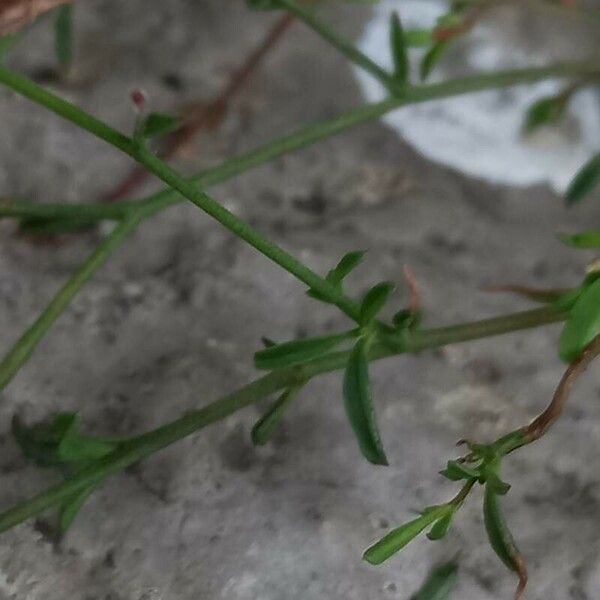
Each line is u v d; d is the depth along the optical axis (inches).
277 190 7.6
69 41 7.2
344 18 8.7
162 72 8.2
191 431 5.2
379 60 8.5
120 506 5.8
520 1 7.2
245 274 6.9
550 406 5.1
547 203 7.8
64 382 6.3
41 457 5.5
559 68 7.2
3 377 5.4
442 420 6.3
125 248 7.0
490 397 6.4
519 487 6.0
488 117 8.3
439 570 5.7
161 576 5.6
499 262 7.2
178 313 6.7
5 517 5.1
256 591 5.5
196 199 5.0
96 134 5.0
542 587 5.7
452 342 5.4
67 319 6.5
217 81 8.2
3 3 5.8
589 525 5.9
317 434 6.1
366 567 5.7
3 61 7.7
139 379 6.3
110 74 8.1
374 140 8.0
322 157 7.8
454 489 6.0
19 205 5.9
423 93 6.8
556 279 7.1
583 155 8.1
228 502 5.8
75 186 7.4
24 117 7.6
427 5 8.7
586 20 8.0
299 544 5.7
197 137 7.9
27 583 5.5
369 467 6.0
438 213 7.5
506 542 5.0
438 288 6.9
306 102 8.2
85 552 5.6
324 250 7.1
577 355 5.2
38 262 6.9
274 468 6.0
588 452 6.2
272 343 5.5
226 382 6.3
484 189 7.9
